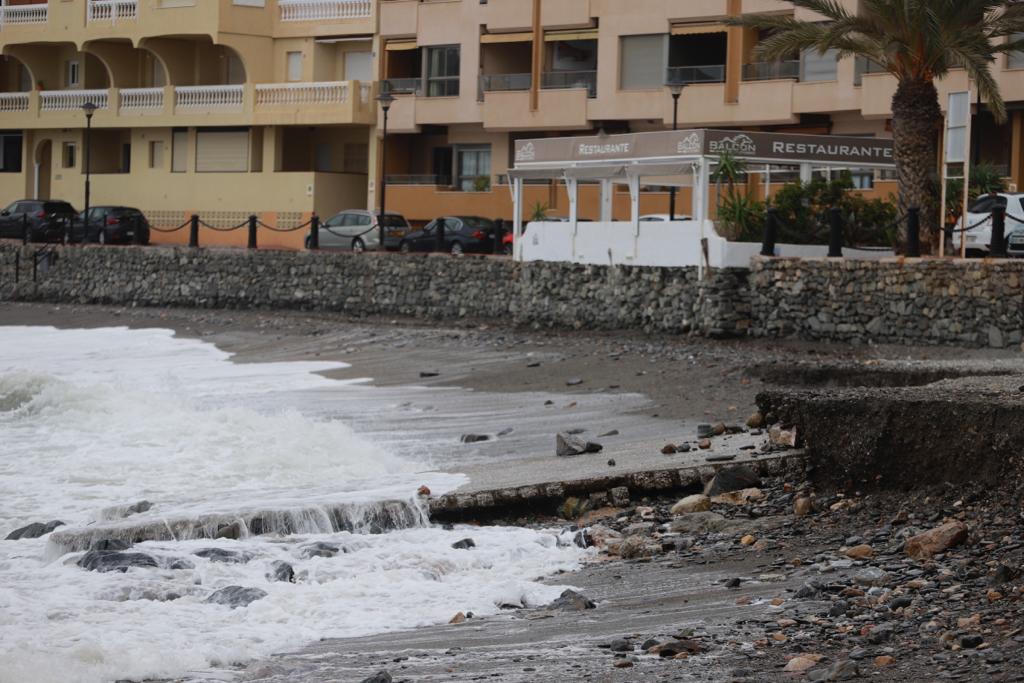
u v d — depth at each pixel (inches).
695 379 1194.6
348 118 2760.8
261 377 1445.6
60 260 2518.5
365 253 2036.2
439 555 642.8
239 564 625.3
